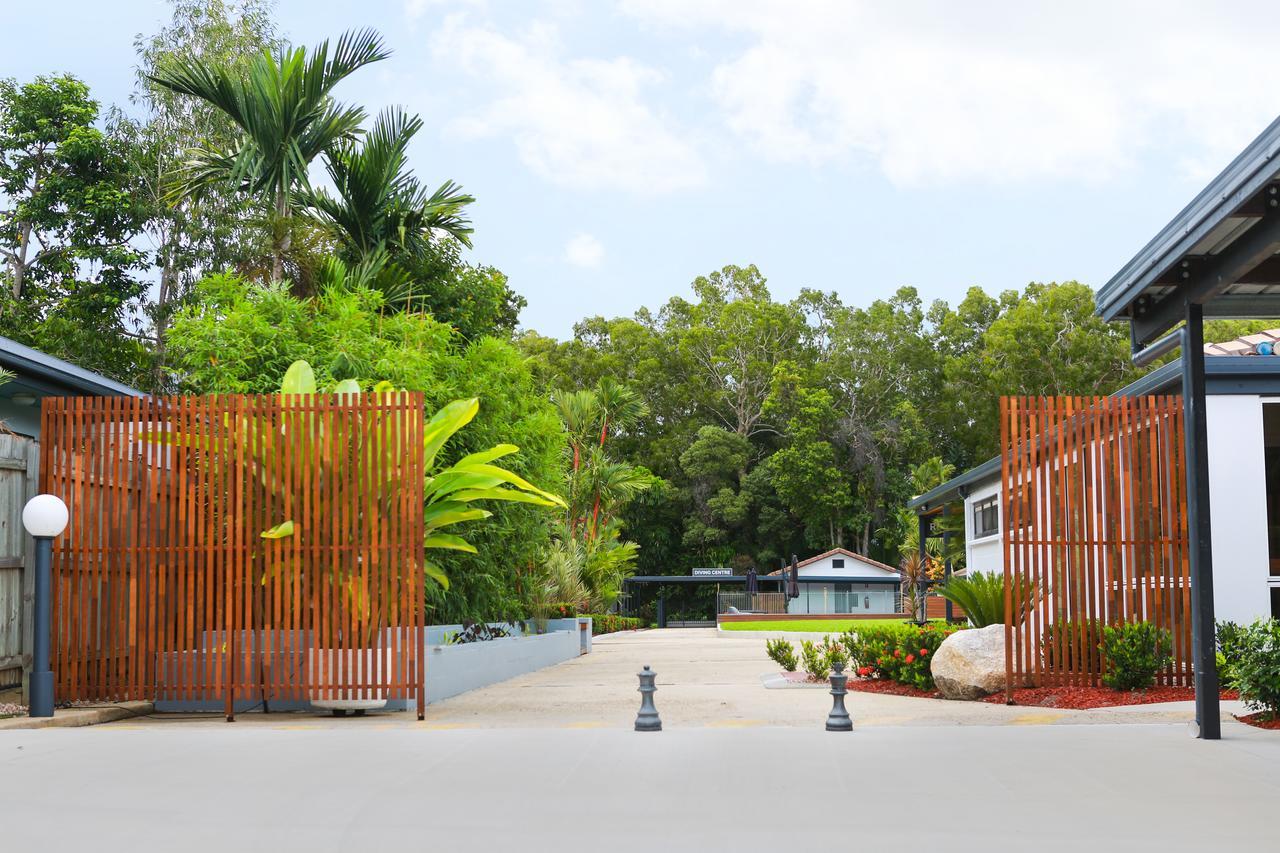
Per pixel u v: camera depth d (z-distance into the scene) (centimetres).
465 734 892
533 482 2031
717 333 6950
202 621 1068
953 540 3186
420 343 1669
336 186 2397
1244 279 883
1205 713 839
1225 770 702
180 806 611
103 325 3219
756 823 558
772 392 6619
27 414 1437
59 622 1068
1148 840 517
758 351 6956
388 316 2359
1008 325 6134
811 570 5562
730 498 6353
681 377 6912
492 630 1800
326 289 1770
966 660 1141
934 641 1252
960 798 618
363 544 1052
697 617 6438
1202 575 859
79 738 888
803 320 7162
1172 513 1089
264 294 1530
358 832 545
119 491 1080
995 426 6278
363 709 1095
